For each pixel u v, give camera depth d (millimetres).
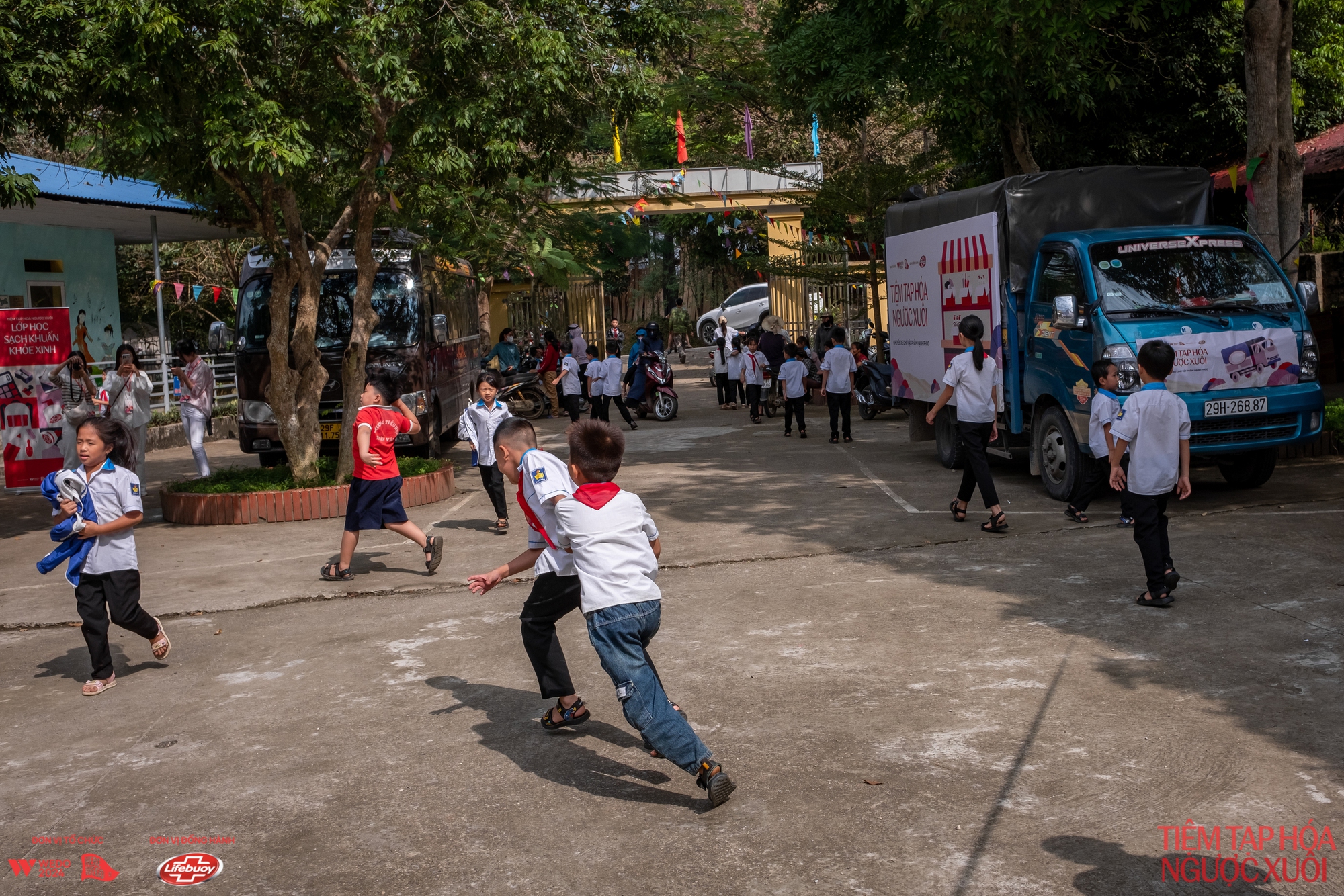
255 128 9664
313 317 11945
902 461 13555
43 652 6996
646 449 16109
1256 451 9750
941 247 12352
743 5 34062
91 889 3785
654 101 11555
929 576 7562
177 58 9359
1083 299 9656
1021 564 7754
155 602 8094
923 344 13156
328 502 11406
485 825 4137
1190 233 10000
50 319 14055
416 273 15023
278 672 6250
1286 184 12016
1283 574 6949
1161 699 5008
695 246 44875
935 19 14711
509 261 20797
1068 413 9875
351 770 4742
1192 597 6613
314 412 12125
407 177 11875
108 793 4645
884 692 5309
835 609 6852
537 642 4977
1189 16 17203
